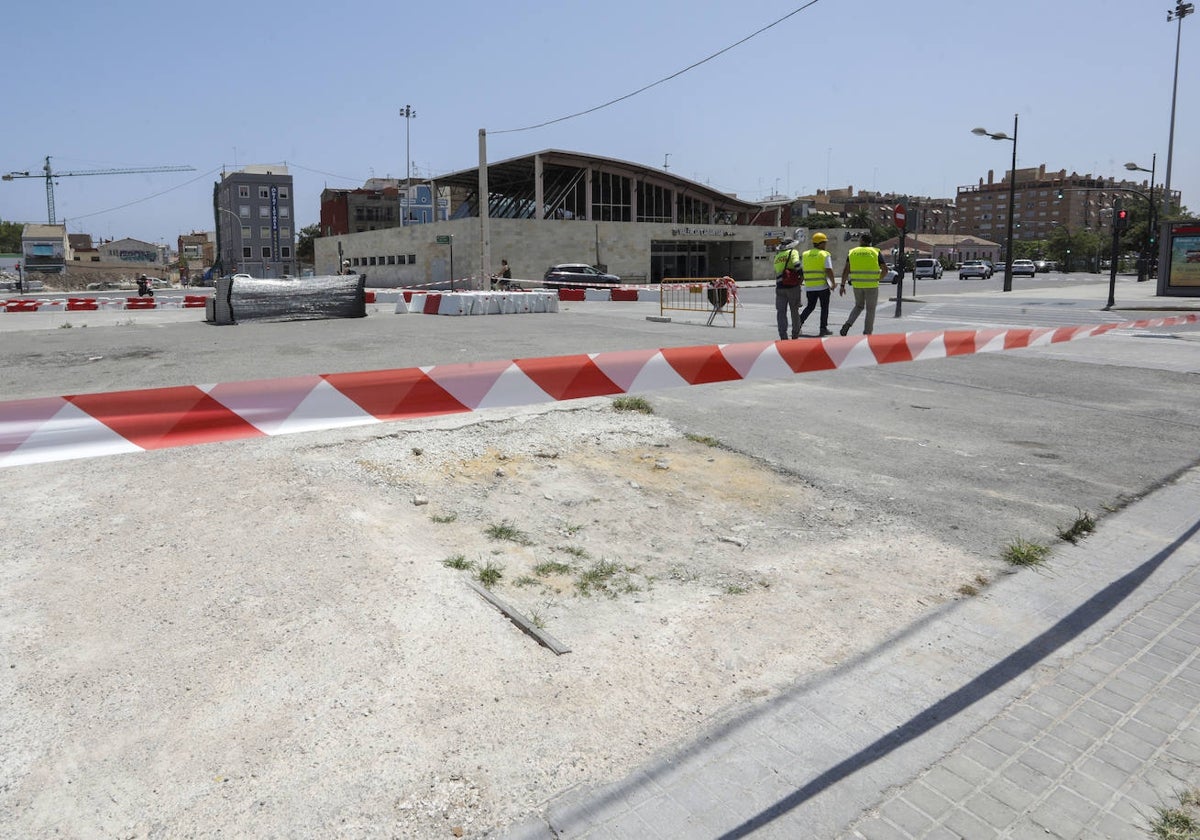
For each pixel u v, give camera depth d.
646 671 2.95
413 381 3.43
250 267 100.94
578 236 48.88
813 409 7.35
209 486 4.61
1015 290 35.88
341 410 3.26
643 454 5.74
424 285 48.09
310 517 4.18
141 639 2.99
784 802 2.32
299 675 2.79
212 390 2.99
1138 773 2.50
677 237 53.44
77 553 3.70
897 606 3.54
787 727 2.66
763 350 4.74
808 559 4.02
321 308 18.52
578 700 2.74
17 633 3.01
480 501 4.68
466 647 3.02
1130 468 5.64
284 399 3.13
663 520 4.52
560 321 17.36
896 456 5.84
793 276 11.58
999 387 8.62
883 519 4.59
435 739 2.50
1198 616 3.52
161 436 2.89
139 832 2.11
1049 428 6.77
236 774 2.32
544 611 3.36
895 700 2.84
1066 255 88.88
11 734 2.46
